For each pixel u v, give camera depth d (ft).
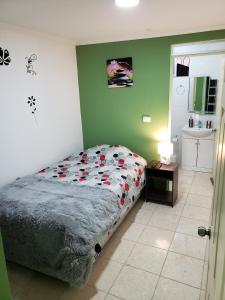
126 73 11.76
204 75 14.64
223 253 2.59
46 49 10.61
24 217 6.88
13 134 9.37
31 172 10.43
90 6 6.77
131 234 9.16
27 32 9.50
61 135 12.14
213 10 7.38
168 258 7.88
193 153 15.05
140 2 6.55
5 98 8.89
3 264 2.69
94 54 12.21
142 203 11.53
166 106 11.39
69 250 6.17
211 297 3.58
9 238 7.20
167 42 10.59
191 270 7.36
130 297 6.52
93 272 7.41
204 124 15.34
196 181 13.76
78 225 6.49
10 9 6.95
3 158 9.04
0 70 8.59
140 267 7.55
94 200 7.74
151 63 11.14
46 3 6.46
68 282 6.70
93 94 12.89
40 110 10.61
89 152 12.29
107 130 13.14
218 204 3.59
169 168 10.84
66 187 8.82
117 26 9.18
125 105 12.28
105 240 8.07
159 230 9.36
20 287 6.93
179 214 10.44
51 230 6.54
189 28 9.75
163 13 7.62
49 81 10.96
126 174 10.04
